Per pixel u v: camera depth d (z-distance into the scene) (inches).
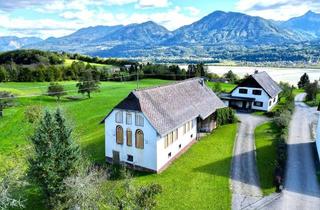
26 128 2410.2
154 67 5393.7
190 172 1483.8
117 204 1059.3
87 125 2471.7
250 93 2842.0
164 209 1162.6
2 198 1013.8
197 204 1195.9
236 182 1371.8
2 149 1964.8
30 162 1138.7
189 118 1743.4
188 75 5044.3
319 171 1467.8
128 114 1517.0
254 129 2180.1
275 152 1691.7
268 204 1187.3
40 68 5344.5
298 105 3073.3
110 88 4335.6
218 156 1674.5
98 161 1653.5
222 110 2252.7
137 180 1413.6
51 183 1116.5
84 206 1009.5
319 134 1622.8
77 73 5590.6
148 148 1489.9
